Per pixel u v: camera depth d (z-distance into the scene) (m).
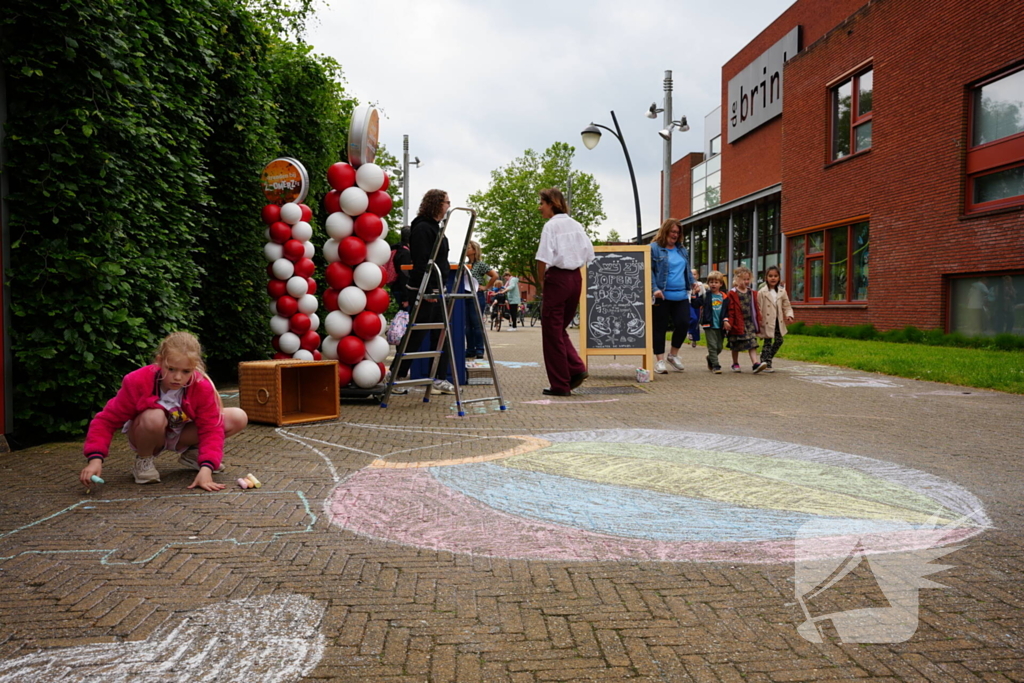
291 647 2.35
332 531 3.48
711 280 11.59
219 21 8.73
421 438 5.86
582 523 3.58
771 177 31.45
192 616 2.57
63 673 2.18
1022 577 2.86
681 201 44.28
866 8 18.64
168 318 6.84
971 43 15.03
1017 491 4.13
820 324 21.20
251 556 3.15
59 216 5.64
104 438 4.20
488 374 10.85
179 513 3.76
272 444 5.60
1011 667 2.20
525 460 5.01
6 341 5.40
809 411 7.32
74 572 2.96
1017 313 14.27
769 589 2.78
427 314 8.38
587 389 9.29
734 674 2.17
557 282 8.41
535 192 68.12
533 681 2.14
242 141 9.71
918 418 6.84
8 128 5.45
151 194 6.72
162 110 7.35
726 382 10.03
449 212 7.33
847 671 2.18
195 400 4.32
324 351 8.16
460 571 2.98
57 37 5.54
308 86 13.63
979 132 15.16
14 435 5.63
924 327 16.62
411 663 2.25
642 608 2.63
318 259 15.02
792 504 3.88
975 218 15.00
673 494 4.11
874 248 18.45
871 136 18.84
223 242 9.56
